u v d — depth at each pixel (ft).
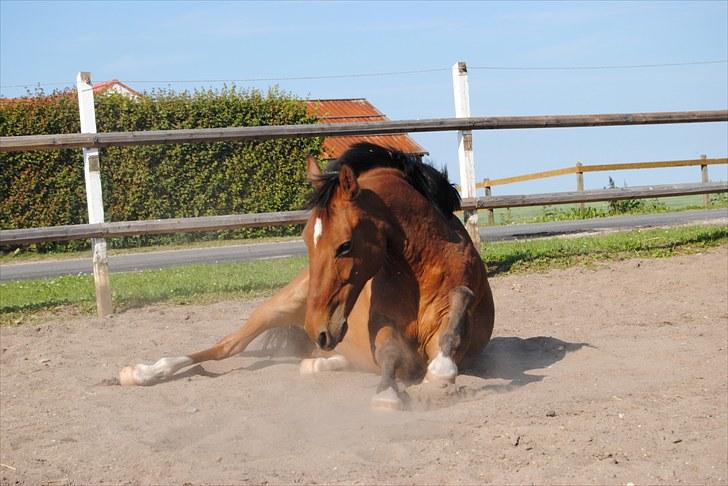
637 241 40.06
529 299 29.94
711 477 13.08
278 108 78.38
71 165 71.92
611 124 37.47
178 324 27.86
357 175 18.01
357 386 19.21
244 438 15.52
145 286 35.01
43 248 72.49
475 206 35.58
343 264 16.55
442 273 18.08
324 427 15.90
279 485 13.04
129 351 24.29
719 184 39.11
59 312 30.71
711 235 40.06
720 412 16.39
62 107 72.74
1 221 71.46
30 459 15.07
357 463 13.74
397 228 17.57
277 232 76.64
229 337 21.83
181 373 21.29
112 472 14.16
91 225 29.91
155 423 17.06
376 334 17.93
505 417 15.99
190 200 74.64
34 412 18.47
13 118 71.61
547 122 36.83
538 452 14.08
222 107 76.13
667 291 30.35
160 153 73.41
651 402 17.08
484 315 20.26
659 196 38.27
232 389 19.51
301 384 19.66
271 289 33.22
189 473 13.82
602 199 37.14
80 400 19.38
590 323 26.09
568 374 19.39
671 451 14.23
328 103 118.01
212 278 36.32
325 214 16.67
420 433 15.05
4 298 34.45
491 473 13.17
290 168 76.54
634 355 21.44
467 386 17.79
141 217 73.61
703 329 24.53
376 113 116.37
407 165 18.25
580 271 34.19
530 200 36.32
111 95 73.82
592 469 13.28
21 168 71.05
